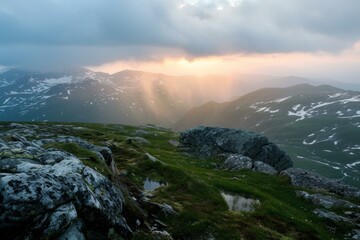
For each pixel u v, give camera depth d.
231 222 27.70
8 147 18.73
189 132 80.56
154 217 25.05
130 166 38.03
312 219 35.81
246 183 47.34
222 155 69.12
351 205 40.59
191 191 33.50
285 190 46.78
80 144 34.41
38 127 79.44
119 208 19.27
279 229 29.11
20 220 12.98
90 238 15.66
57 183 14.94
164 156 65.38
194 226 25.09
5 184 13.35
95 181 18.48
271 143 72.31
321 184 50.50
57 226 13.59
